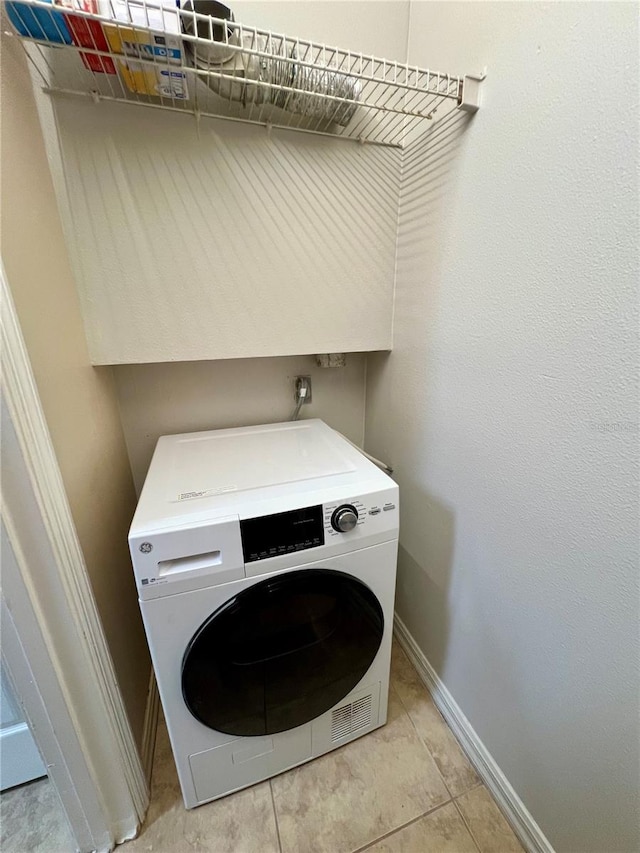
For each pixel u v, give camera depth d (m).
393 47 1.11
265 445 1.25
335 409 1.64
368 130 1.14
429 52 1.02
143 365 1.33
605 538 0.67
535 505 0.82
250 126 1.04
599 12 0.58
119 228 1.00
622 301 0.60
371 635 1.04
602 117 0.59
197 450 1.20
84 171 0.94
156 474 1.02
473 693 1.12
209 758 0.98
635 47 0.54
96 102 0.91
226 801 1.05
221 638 0.85
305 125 1.09
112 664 0.89
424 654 1.38
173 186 1.02
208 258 1.10
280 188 1.11
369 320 1.33
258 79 0.89
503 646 0.97
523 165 0.75
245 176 1.07
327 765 1.14
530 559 0.85
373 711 1.19
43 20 0.69
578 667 0.76
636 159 0.55
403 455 1.38
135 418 1.37
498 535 0.94
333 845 0.97
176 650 0.83
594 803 0.76
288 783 1.09
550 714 0.84
